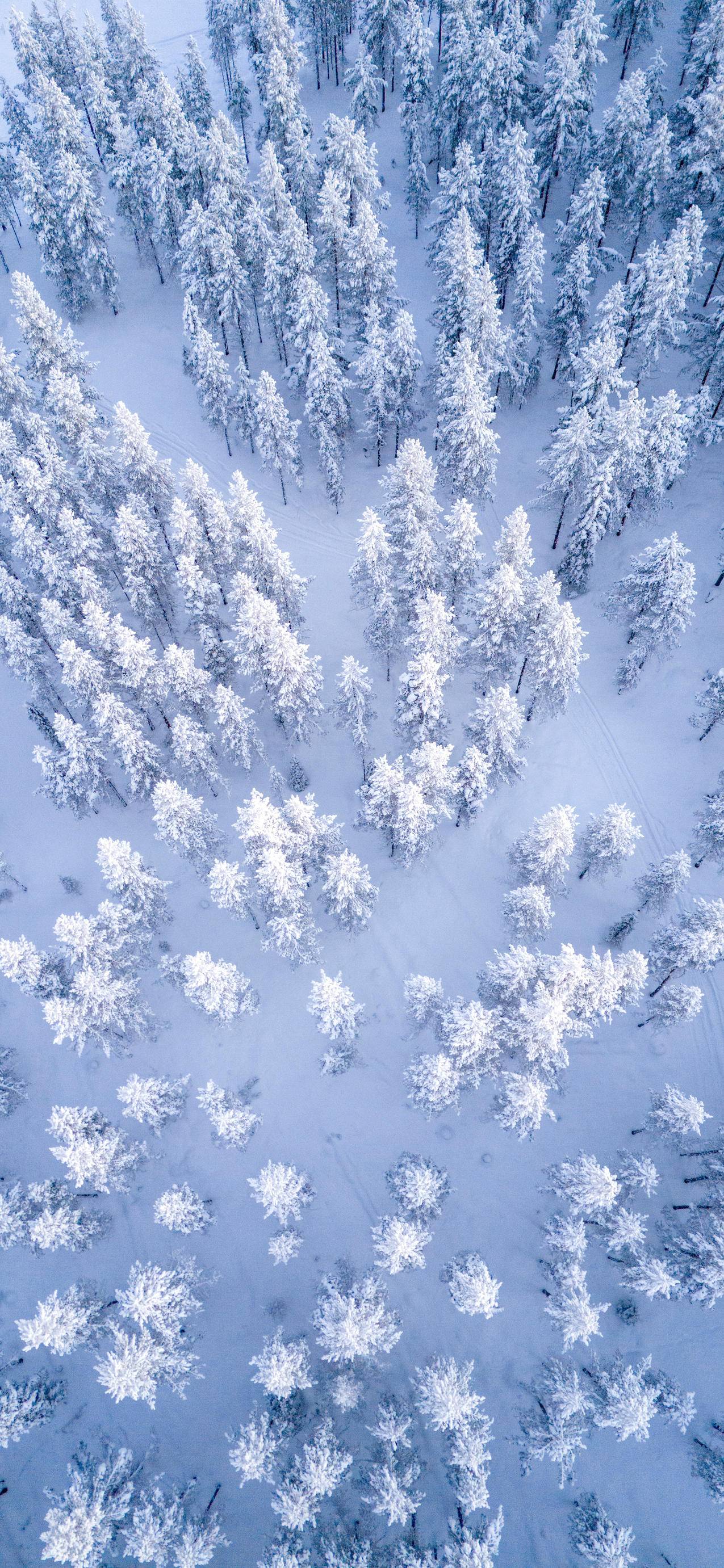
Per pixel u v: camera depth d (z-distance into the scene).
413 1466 26.83
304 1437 29.08
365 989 36.78
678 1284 26.91
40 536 37.16
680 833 37.91
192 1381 32.16
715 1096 33.56
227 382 46.47
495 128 48.53
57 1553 23.05
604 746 40.16
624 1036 34.66
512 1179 33.25
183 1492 29.34
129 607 44.97
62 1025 28.52
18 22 52.84
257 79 58.91
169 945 38.09
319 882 38.25
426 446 49.59
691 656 40.84
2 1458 32.31
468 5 49.12
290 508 50.06
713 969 35.53
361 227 42.66
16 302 40.72
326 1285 27.92
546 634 33.34
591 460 37.22
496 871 38.16
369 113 56.44
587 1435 30.23
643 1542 28.67
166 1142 35.00
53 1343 25.61
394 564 38.31
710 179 43.75
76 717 43.47
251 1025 36.56
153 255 58.94
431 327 53.62
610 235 52.41
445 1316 31.78
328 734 41.91
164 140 50.75
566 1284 26.31
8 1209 28.52
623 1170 28.97
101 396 45.81
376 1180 33.78
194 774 36.78
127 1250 33.97
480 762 32.25
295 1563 24.56
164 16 85.44
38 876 40.97
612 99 58.41
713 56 45.66
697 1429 29.64
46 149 53.16
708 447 45.59
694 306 49.78
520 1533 29.23
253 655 35.22
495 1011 28.62
